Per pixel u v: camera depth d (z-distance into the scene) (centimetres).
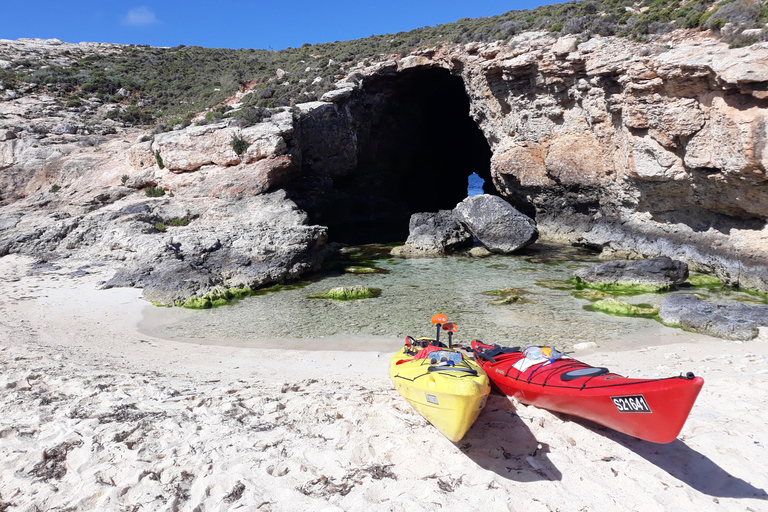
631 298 1764
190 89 4559
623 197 2592
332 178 3678
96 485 495
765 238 1914
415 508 466
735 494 502
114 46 5753
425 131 4450
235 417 669
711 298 1753
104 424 634
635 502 487
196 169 2845
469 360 682
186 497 487
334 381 907
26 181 3106
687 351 1154
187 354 1163
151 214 2581
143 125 3931
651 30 2252
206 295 1750
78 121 3778
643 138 2255
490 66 2939
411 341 791
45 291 1822
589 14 2861
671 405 492
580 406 605
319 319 1531
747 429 635
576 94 2612
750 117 1772
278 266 2125
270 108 3145
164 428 628
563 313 1575
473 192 9338
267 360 1112
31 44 5328
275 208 2627
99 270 2116
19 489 493
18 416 660
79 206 2722
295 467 539
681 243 2250
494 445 587
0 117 3553
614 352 1163
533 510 470
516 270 2330
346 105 3478
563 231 3072
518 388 686
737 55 1764
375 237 3503
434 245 2805
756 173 1811
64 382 811
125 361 1063
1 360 973
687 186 2178
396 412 671
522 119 2980
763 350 1134
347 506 473
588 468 543
